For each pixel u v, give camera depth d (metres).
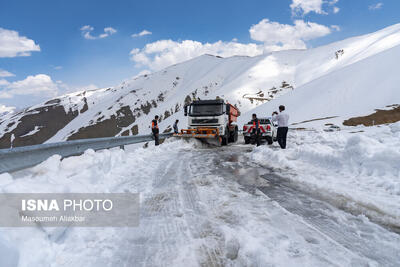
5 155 3.82
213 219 2.75
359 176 4.39
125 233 2.46
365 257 1.87
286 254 1.91
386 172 4.16
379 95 72.19
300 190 3.81
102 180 4.70
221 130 13.42
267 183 4.35
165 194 3.86
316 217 2.70
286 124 8.91
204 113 13.77
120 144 9.73
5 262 1.59
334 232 2.32
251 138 14.23
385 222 2.53
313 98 85.31
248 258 1.90
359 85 81.06
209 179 4.85
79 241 2.30
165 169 6.13
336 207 3.00
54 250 2.10
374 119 56.09
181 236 2.36
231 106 15.82
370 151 4.72
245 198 3.48
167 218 2.84
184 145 12.97
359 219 2.62
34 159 4.67
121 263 1.92
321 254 1.91
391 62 85.25
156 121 12.80
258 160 7.10
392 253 1.92
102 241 2.30
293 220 2.62
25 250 1.85
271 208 3.02
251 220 2.64
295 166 5.72
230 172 5.50
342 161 5.11
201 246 2.15
